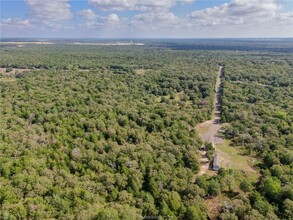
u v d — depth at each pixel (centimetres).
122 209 6988
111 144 10275
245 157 10738
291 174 8781
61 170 8531
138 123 13000
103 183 8150
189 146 10469
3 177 8231
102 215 6550
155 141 10800
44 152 9600
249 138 11731
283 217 7069
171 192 7756
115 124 12338
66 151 9712
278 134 12000
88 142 10362
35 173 8362
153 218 7138
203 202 7681
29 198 7238
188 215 7081
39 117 12638
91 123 11962
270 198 7831
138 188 8050
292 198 7550
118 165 9112
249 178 9275
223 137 12556
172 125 12612
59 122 12181
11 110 13588
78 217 6588
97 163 9012
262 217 6856
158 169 8744
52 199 7269
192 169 9375
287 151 10094
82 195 7456
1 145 9788
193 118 14062
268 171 9044
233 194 8256
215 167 9756
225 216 7056
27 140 10319
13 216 6644
